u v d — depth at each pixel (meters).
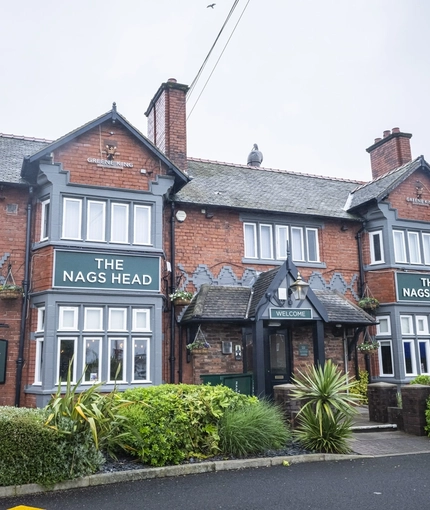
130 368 11.84
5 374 11.58
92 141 12.45
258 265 14.55
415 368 14.75
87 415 7.25
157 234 12.64
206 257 14.04
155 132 16.30
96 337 11.71
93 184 12.25
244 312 12.81
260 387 12.11
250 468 8.16
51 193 11.88
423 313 15.20
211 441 8.46
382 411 12.06
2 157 13.38
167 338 13.11
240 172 17.16
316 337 12.88
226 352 13.43
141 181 12.76
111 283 11.92
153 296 12.26
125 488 7.00
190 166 16.50
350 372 14.84
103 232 12.24
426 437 10.77
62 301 11.46
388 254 15.20
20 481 6.84
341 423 9.94
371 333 15.16
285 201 15.61
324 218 15.45
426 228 15.89
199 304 12.89
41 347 11.68
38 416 7.38
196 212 14.20
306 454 8.80
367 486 7.07
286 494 6.68
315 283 14.98
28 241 12.20
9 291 11.54
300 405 9.91
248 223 14.81
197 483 7.25
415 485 7.10
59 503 6.31
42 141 14.94
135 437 7.93
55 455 7.02
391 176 16.41
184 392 8.80
